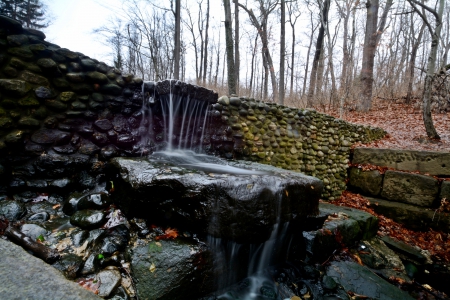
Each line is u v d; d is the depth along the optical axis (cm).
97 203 209
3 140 203
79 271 150
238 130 380
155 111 306
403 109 1048
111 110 274
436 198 433
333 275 258
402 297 247
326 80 1393
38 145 223
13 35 211
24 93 215
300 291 221
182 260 170
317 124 502
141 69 1593
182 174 201
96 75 259
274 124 426
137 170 211
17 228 165
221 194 184
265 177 214
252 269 223
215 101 353
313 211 257
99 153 260
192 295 171
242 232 189
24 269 102
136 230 191
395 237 409
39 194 216
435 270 331
